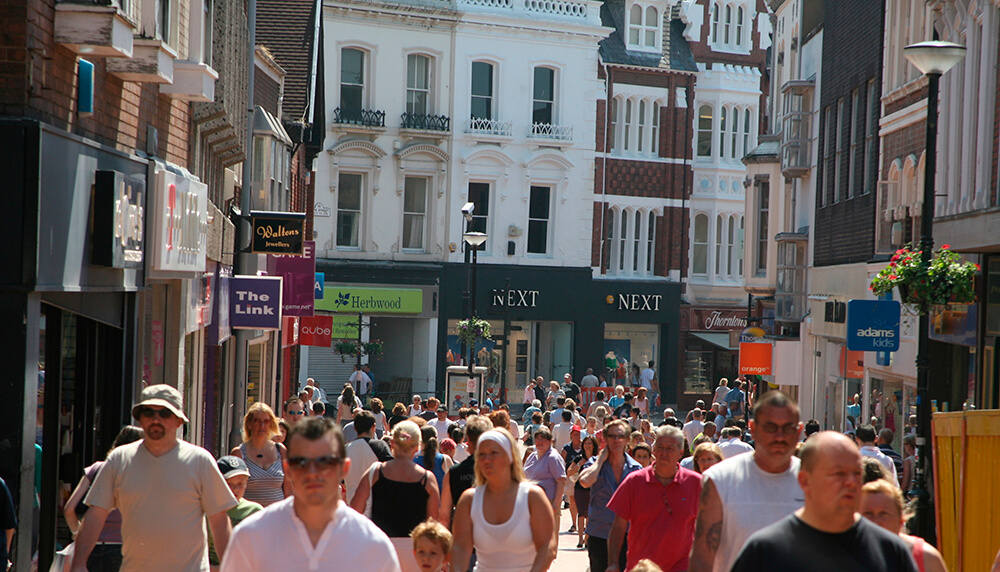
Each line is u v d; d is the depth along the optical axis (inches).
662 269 7514.8
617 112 7391.7
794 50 5378.9
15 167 1269.7
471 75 6855.3
